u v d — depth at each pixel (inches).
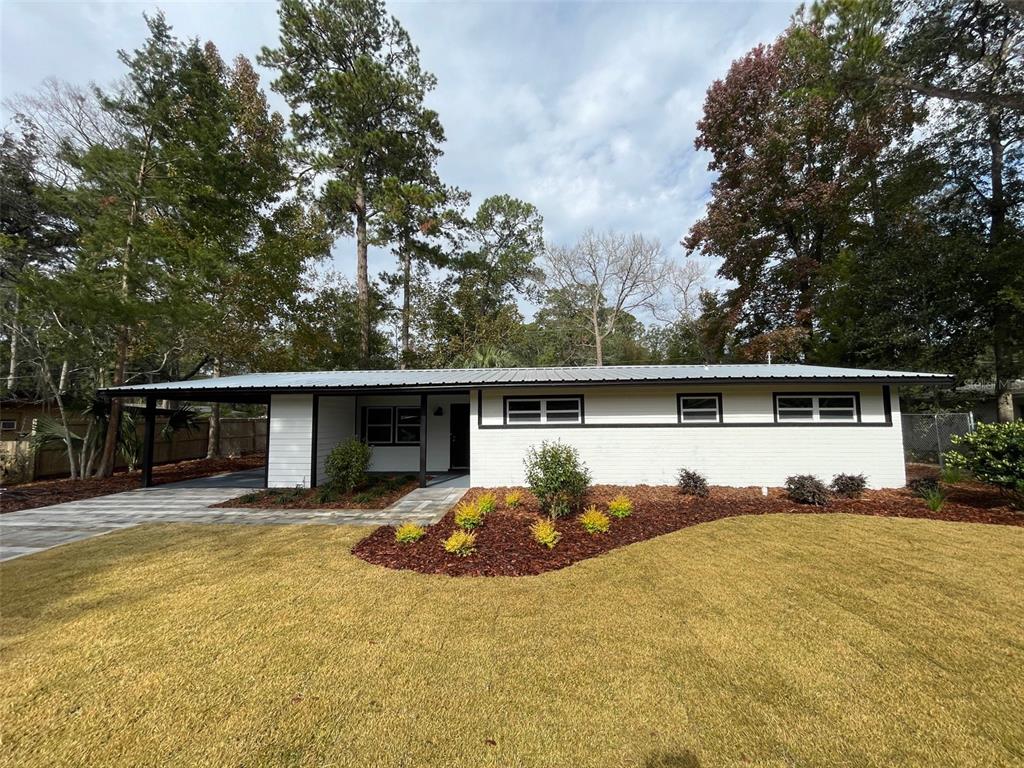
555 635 130.3
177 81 518.6
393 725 93.2
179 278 461.7
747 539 223.6
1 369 627.2
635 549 211.2
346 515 295.3
